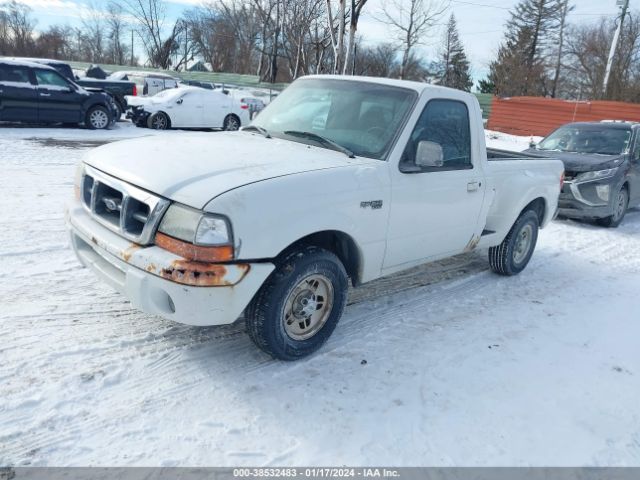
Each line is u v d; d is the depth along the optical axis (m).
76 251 3.80
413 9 32.19
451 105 4.50
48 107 14.49
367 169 3.77
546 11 54.50
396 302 4.88
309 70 28.25
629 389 3.75
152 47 57.34
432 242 4.48
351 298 4.88
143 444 2.80
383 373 3.65
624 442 3.18
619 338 4.55
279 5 33.38
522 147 19.28
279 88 34.41
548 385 3.70
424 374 3.68
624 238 8.27
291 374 3.54
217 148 3.88
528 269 6.22
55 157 10.22
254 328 3.42
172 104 17.06
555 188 6.08
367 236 3.80
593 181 8.45
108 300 4.32
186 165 3.41
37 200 7.00
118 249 3.25
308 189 3.38
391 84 4.38
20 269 4.77
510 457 2.95
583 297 5.45
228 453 2.79
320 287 3.71
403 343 4.09
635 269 6.58
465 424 3.19
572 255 7.00
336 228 3.55
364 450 2.90
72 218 3.77
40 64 14.63
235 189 3.12
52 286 4.48
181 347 3.74
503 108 27.80
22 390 3.10
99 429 2.88
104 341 3.71
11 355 3.42
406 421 3.17
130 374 3.37
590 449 3.08
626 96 34.72
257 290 3.28
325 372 3.60
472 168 4.73
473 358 3.96
